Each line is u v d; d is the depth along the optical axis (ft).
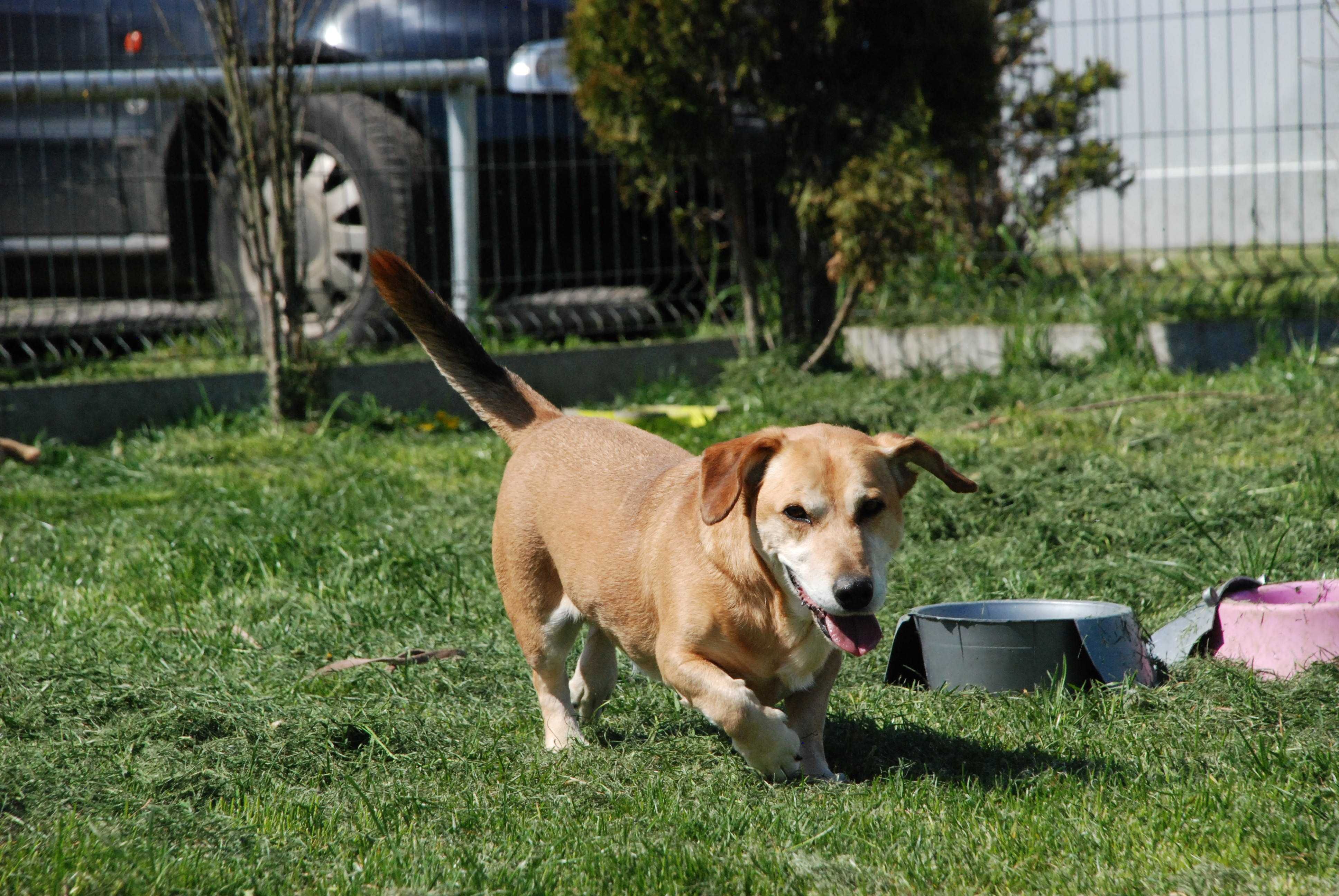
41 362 36.37
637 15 33.50
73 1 36.35
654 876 10.53
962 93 35.06
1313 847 10.64
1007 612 17.31
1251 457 25.66
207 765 13.48
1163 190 43.80
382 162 35.04
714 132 34.86
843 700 15.84
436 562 21.22
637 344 39.04
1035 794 12.30
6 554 22.47
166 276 38.45
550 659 15.21
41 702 14.99
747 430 30.89
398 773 13.57
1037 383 34.96
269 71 32.78
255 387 34.83
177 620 18.95
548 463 15.58
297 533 23.39
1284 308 36.65
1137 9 42.78
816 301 39.60
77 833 11.28
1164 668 16.34
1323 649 15.39
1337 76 51.03
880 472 13.17
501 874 10.55
